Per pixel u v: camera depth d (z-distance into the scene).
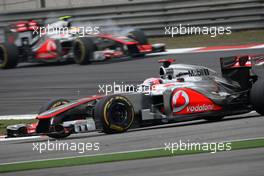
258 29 74.12
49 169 28.67
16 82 62.53
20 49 71.62
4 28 75.62
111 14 78.06
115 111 36.12
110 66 64.62
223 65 40.12
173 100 37.06
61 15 78.94
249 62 39.22
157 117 37.69
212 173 25.62
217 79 39.16
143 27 78.38
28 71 68.44
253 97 36.94
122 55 64.94
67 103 38.19
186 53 67.38
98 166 28.50
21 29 71.12
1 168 29.77
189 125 38.03
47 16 79.25
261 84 36.84
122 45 64.88
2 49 70.88
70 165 29.14
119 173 26.86
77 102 37.25
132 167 27.78
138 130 37.88
